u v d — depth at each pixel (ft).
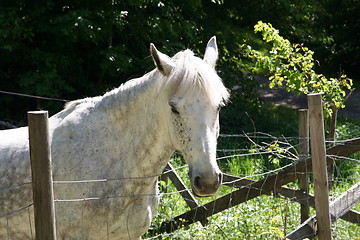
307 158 16.85
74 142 12.23
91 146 12.22
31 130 8.92
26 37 35.29
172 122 11.37
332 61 77.61
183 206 21.31
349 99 62.75
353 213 18.47
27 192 12.12
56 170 12.00
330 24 76.13
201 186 10.80
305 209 18.26
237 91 46.47
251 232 17.61
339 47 76.84
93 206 11.93
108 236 12.38
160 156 12.34
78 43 39.40
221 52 44.57
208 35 43.75
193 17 42.34
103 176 12.10
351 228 19.26
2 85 37.52
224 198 18.22
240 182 19.97
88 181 11.68
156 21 36.96
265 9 47.29
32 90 36.37
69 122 12.48
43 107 36.83
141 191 12.52
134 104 12.28
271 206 20.22
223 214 19.95
